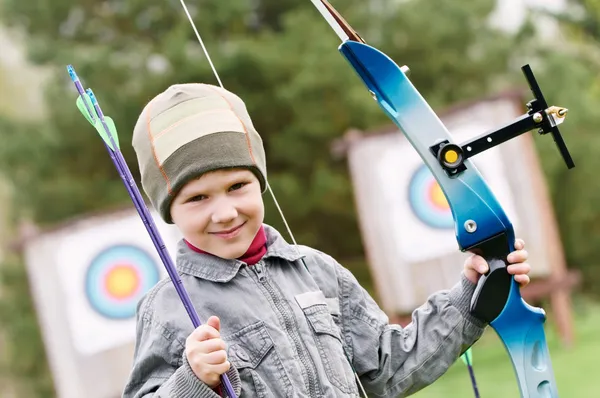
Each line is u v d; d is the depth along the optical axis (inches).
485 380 416.8
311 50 652.7
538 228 477.1
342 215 673.6
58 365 462.3
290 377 100.4
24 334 665.0
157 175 103.1
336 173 669.9
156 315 103.3
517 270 104.9
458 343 108.1
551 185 677.3
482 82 708.7
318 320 105.3
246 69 647.1
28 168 668.7
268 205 646.5
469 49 708.0
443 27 682.2
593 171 673.0
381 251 477.7
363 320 111.3
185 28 653.3
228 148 101.4
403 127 105.7
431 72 696.4
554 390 105.3
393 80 106.3
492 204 104.8
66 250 458.0
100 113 97.4
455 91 706.2
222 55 644.7
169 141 102.1
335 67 641.6
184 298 95.0
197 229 102.1
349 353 109.7
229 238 102.2
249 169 103.6
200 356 92.5
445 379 433.1
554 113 102.7
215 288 103.8
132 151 650.2
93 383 459.5
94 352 458.9
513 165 476.7
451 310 108.3
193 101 103.9
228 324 102.1
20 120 678.5
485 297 105.8
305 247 113.1
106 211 456.1
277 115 670.5
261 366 100.7
